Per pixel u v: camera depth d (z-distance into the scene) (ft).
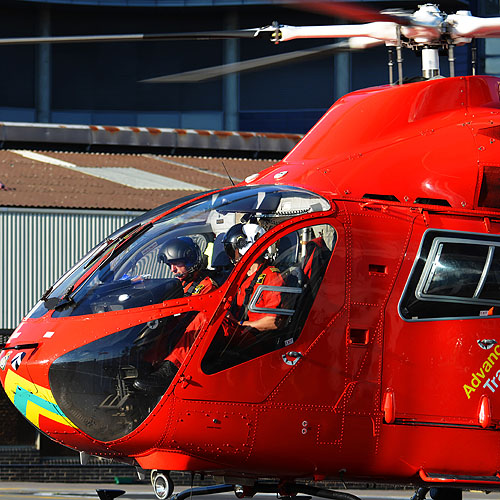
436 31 102.94
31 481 240.94
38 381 89.25
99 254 95.81
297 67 580.71
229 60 595.88
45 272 240.32
